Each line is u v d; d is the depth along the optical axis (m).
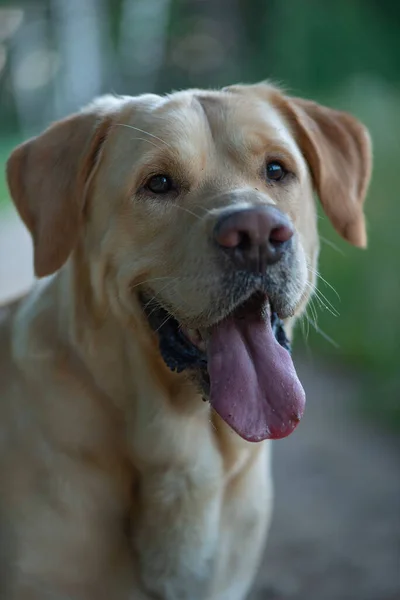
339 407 6.42
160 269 2.80
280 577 4.18
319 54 20.69
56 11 24.88
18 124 24.91
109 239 2.91
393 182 8.09
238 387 2.69
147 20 26.61
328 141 3.46
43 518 2.93
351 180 3.48
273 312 2.81
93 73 24.62
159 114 2.90
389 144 8.67
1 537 2.98
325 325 7.53
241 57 24.72
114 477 2.98
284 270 2.66
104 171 2.96
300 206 3.06
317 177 3.33
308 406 6.48
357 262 7.54
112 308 2.91
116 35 26.14
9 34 25.09
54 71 24.95
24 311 3.20
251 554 3.28
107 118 3.00
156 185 2.86
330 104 10.87
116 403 2.92
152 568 3.04
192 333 2.86
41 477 2.95
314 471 5.38
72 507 2.93
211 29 26.73
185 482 2.98
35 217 3.09
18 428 3.01
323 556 4.37
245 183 2.87
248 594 4.04
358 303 7.39
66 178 3.03
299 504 4.95
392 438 5.85
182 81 26.33
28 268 10.12
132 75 26.34
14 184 3.15
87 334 2.91
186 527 3.01
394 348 6.74
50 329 3.04
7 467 3.00
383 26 20.56
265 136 2.95
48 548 2.92
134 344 2.92
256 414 2.67
